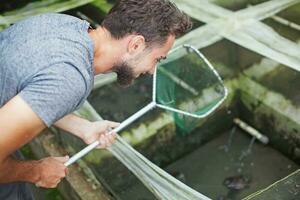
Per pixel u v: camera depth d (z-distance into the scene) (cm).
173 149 239
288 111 224
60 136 217
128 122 155
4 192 149
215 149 250
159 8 112
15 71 107
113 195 185
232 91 247
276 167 233
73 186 194
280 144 238
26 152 245
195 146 249
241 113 256
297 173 170
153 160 234
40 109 101
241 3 279
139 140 223
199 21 269
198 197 163
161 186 171
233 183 228
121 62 118
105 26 115
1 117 100
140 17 111
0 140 101
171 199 164
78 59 106
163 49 118
